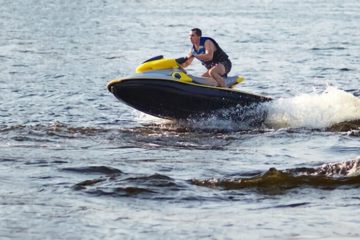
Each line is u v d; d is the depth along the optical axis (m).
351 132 44.31
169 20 147.50
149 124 48.59
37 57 87.81
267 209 25.95
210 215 25.03
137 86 45.38
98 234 22.55
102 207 25.83
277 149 40.00
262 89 66.50
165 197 27.42
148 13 167.38
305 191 28.41
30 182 29.69
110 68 80.62
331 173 30.80
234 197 27.62
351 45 103.25
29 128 44.75
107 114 52.81
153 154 37.84
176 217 24.67
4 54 89.19
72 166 32.97
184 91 45.81
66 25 133.88
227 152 38.94
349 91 65.56
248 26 134.25
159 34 119.69
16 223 23.48
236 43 106.62
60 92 62.66
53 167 32.81
